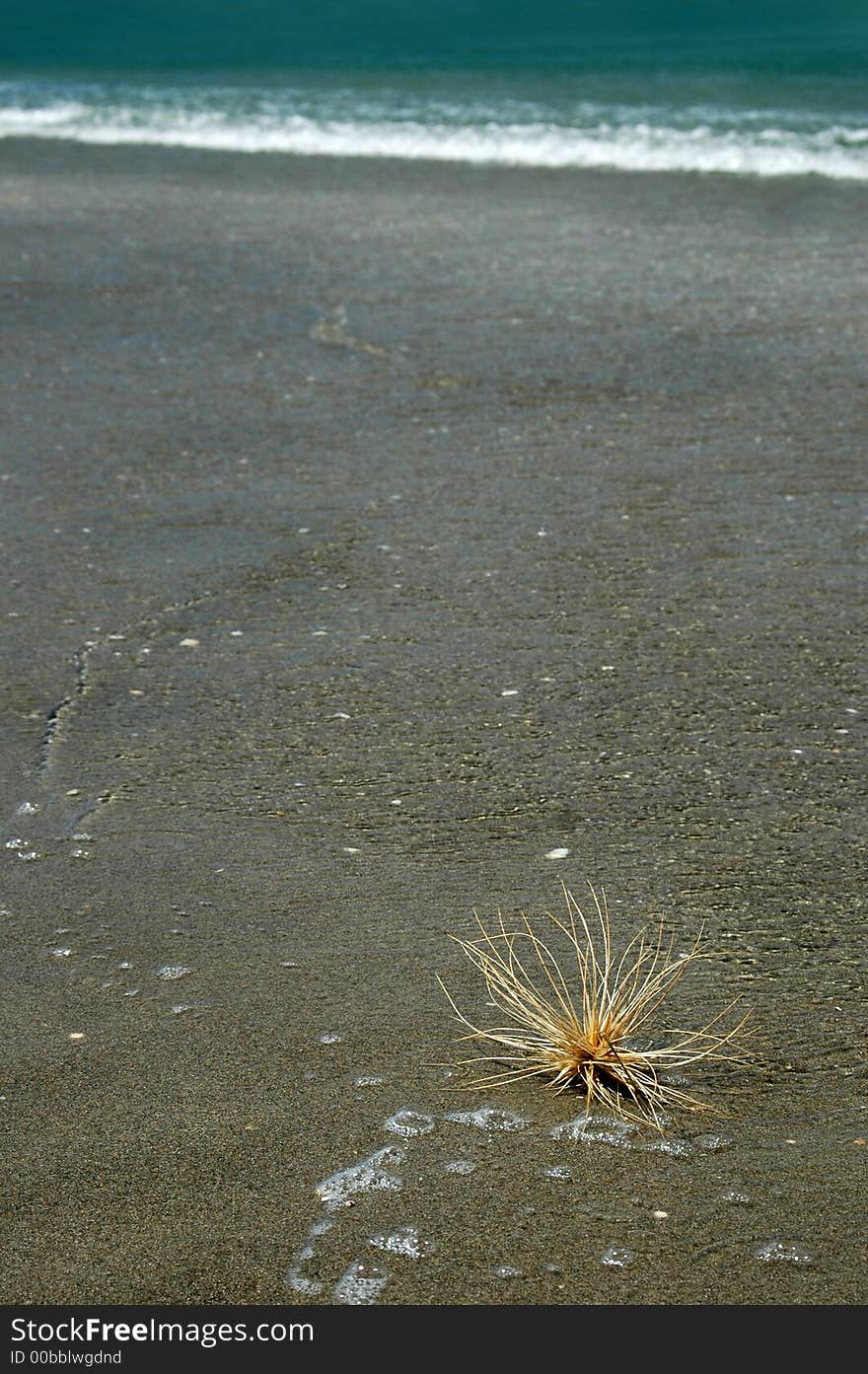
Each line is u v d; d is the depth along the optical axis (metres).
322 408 8.47
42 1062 3.26
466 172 15.93
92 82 23.94
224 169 16.47
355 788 4.54
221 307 10.73
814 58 23.25
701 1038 3.31
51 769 4.70
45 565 6.33
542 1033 3.26
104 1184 2.87
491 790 4.49
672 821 4.29
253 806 4.45
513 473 7.36
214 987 3.54
